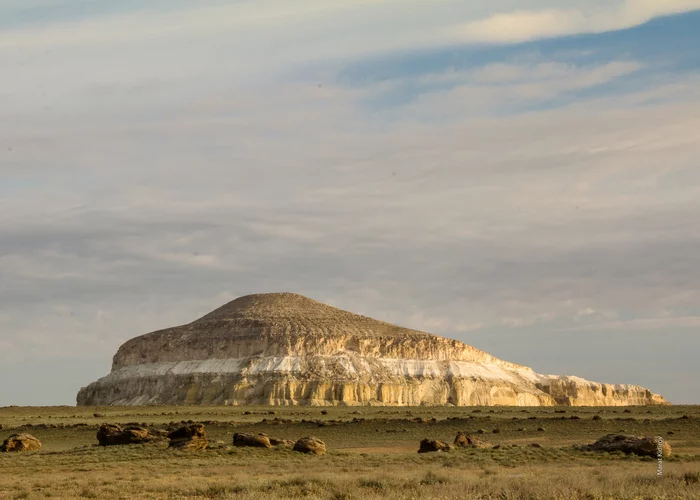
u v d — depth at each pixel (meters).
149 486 52.59
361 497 42.69
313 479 51.66
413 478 52.91
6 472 69.19
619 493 42.25
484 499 41.66
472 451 85.25
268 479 55.75
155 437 94.75
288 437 120.69
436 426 130.62
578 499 41.34
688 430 116.38
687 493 41.94
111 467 71.81
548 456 78.50
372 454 85.56
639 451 80.00
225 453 82.62
